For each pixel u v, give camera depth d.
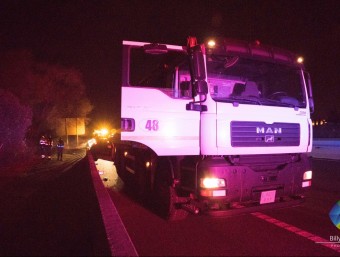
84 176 11.71
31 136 26.03
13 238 4.87
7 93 15.97
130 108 5.13
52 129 32.97
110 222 4.72
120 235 4.20
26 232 5.15
